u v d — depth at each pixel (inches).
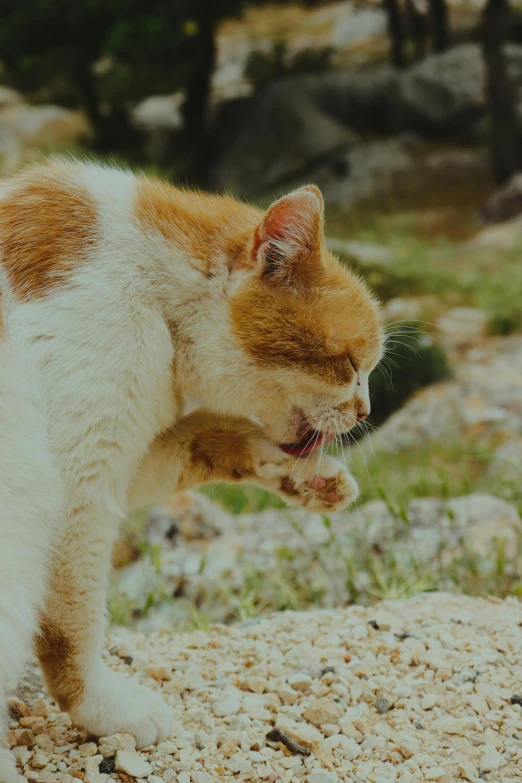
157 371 37.8
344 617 43.3
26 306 37.0
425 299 119.6
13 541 35.5
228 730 38.5
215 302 39.0
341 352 39.4
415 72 211.2
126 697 38.1
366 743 38.1
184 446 39.9
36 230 37.9
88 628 37.3
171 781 36.9
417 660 40.7
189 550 56.3
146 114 235.9
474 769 37.3
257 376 39.3
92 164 41.1
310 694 39.6
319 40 273.9
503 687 39.8
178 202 39.8
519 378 92.2
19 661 35.4
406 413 85.0
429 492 66.4
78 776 36.8
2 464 35.6
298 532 56.1
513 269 131.1
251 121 205.9
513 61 203.0
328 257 40.9
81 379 36.6
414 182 186.7
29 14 180.2
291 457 40.0
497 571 49.6
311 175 195.6
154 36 179.9
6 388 36.0
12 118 225.8
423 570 51.1
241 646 41.9
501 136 179.5
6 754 36.2
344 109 210.5
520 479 65.2
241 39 281.0
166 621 50.9
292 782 37.0
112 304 37.4
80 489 36.5
